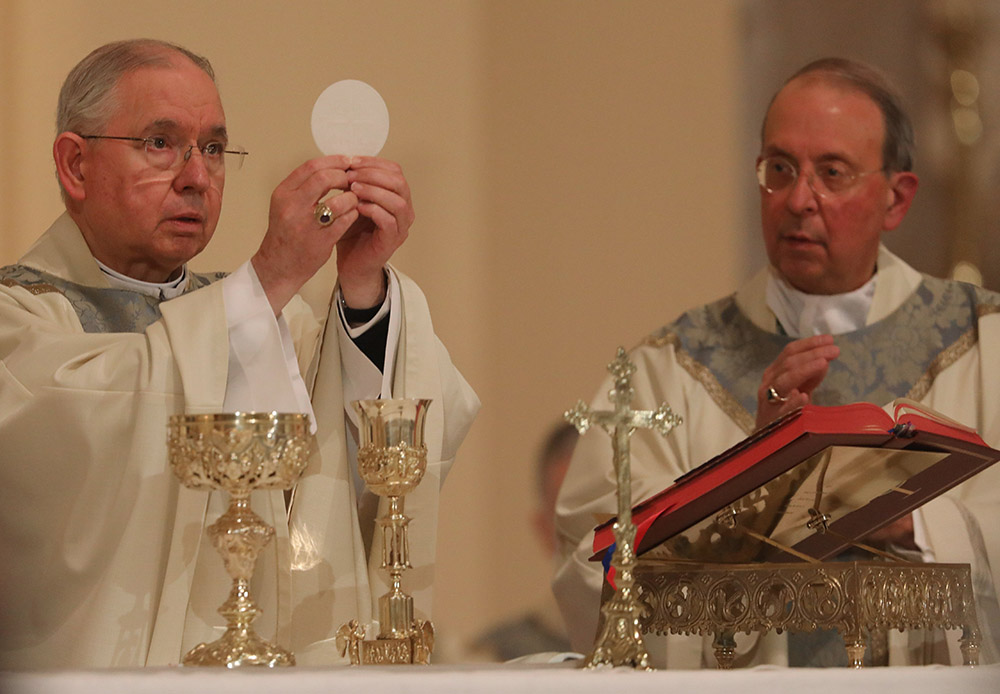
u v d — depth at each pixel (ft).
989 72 81.20
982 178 80.43
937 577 27.09
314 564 30.89
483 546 77.36
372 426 26.30
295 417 24.09
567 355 81.82
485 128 80.74
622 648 22.35
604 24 84.58
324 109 31.04
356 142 31.09
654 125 85.05
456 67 79.56
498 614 76.64
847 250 45.14
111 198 34.17
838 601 25.05
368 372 32.32
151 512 28.76
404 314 32.76
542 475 69.46
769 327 46.93
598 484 44.80
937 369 45.21
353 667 21.49
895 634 37.14
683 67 85.46
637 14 85.25
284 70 67.87
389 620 26.00
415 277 78.33
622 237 83.92
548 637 71.00
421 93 78.33
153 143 34.24
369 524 32.60
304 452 24.41
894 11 81.92
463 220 79.61
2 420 29.55
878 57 82.07
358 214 31.01
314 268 30.63
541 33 82.89
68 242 35.09
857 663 24.73
